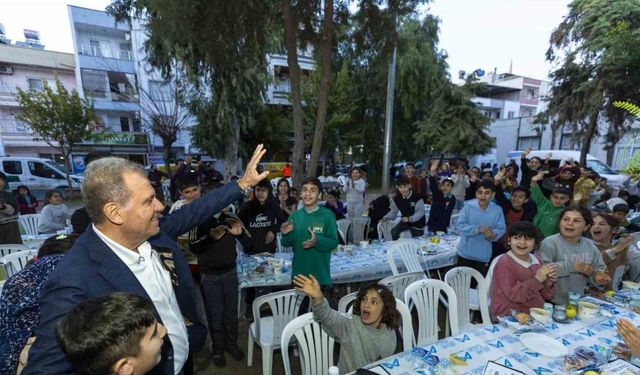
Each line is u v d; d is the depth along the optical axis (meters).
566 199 3.82
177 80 11.36
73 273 1.01
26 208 6.21
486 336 1.88
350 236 5.56
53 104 12.18
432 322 2.47
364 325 1.90
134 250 1.21
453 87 14.52
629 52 8.31
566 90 10.77
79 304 0.89
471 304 3.11
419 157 16.72
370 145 16.89
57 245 1.52
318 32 5.94
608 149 10.83
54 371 0.88
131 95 16.45
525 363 1.61
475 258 3.58
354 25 6.27
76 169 17.19
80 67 16.38
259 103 12.88
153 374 1.12
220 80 11.06
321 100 5.58
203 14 4.98
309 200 2.81
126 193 1.06
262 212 3.70
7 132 16.53
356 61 15.59
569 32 10.29
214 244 2.58
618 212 4.33
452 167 10.48
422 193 8.54
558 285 2.61
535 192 4.24
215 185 2.83
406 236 4.98
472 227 3.49
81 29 16.52
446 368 1.57
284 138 17.38
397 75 14.28
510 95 31.05
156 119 12.43
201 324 1.52
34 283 1.17
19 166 10.99
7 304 1.14
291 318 2.53
